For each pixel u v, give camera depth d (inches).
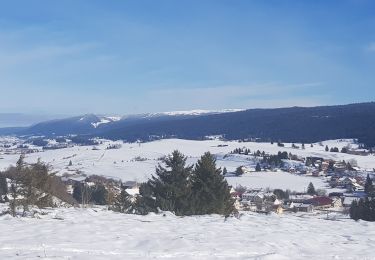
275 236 459.2
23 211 548.1
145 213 682.2
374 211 1005.8
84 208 641.0
